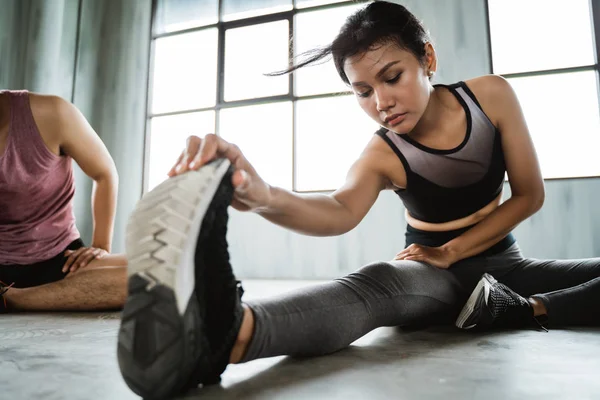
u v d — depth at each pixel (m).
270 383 0.62
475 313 0.99
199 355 0.53
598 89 3.36
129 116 4.57
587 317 1.04
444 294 1.03
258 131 4.20
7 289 1.48
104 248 1.63
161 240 0.48
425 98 0.97
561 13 3.52
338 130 3.99
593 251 3.22
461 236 1.12
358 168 1.11
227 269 0.59
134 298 0.47
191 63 4.53
